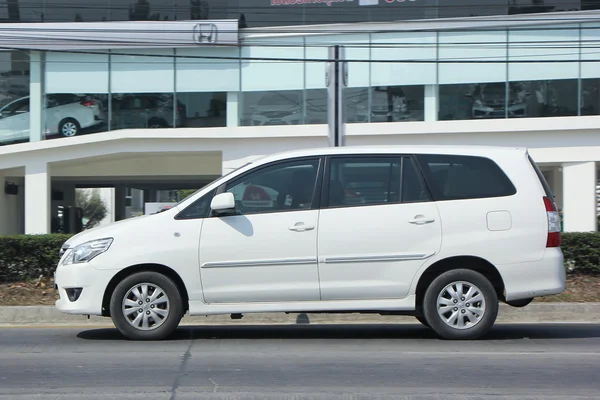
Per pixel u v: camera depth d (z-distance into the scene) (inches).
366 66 843.4
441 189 321.7
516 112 823.1
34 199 884.6
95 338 344.2
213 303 316.8
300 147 855.7
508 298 318.0
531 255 317.7
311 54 850.8
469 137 828.0
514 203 320.5
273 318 412.2
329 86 517.0
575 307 422.3
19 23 858.8
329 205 319.3
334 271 315.0
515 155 328.5
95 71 874.8
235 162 864.9
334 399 231.8
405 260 315.6
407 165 323.6
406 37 836.6
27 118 882.1
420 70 836.0
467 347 318.0
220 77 864.3
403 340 339.0
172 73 868.6
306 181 322.0
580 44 807.1
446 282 319.0
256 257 314.2
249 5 855.7
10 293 477.7
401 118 839.1
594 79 810.2
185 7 855.7
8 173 982.4
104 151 879.1
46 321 410.9
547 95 817.5
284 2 851.4
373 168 323.6
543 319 419.2
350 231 315.6
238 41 853.8
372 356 298.0
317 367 276.5
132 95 872.9
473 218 318.0
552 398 234.5
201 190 324.2
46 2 858.8
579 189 818.2
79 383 252.1
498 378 261.0
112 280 317.7
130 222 322.3
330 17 844.6
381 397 234.1
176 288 318.3
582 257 511.2
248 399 231.5
